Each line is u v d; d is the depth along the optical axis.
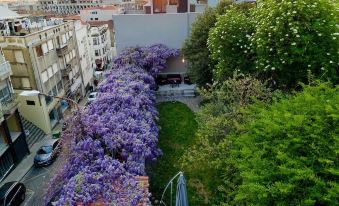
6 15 28.34
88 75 40.59
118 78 20.66
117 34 26.23
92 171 10.73
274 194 7.26
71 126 13.39
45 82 26.34
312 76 11.75
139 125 14.11
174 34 26.20
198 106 23.23
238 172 10.62
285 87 14.62
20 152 21.75
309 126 8.20
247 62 16.88
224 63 17.38
